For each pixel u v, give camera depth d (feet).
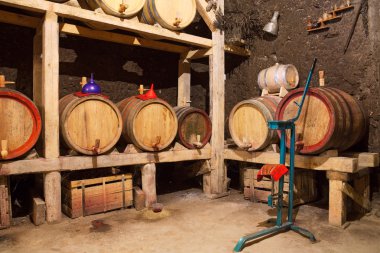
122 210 13.43
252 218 12.34
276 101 15.26
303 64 16.98
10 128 11.09
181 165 18.15
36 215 11.52
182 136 15.24
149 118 14.10
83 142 12.55
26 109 11.38
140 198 13.52
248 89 19.53
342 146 12.71
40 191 13.14
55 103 11.85
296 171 13.85
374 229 11.18
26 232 10.89
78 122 12.44
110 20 13.05
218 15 15.96
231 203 14.51
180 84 18.56
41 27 13.05
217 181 15.92
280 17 17.98
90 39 16.62
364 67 14.70
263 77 17.04
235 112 15.49
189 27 20.13
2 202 11.18
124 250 9.45
